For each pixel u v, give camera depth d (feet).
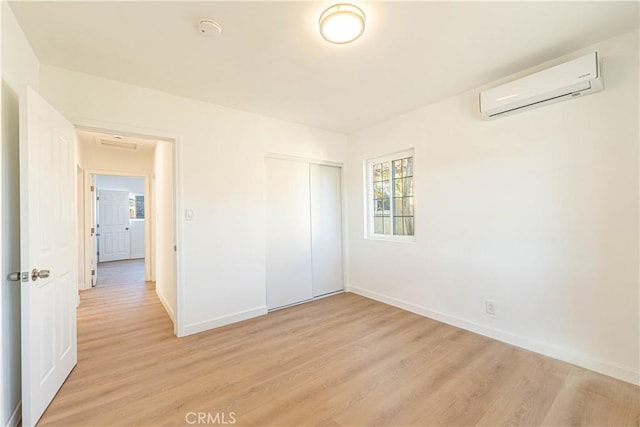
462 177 9.09
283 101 9.59
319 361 7.30
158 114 8.66
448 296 9.59
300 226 12.38
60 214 6.33
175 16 5.45
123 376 6.66
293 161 12.19
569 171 6.96
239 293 10.21
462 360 7.24
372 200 12.98
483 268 8.62
